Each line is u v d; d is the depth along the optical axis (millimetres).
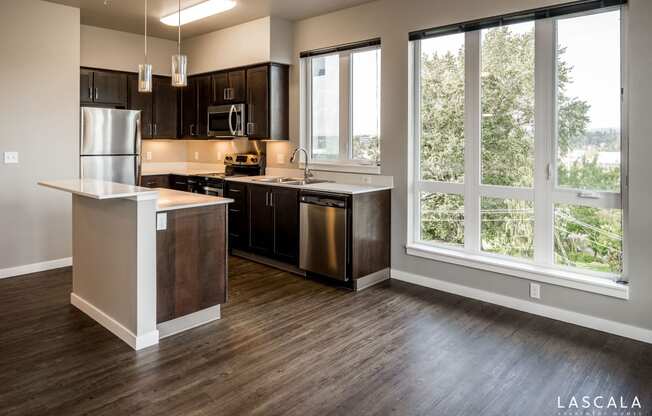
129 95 5988
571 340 3102
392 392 2449
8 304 3723
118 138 5227
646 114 2994
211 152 6648
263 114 5312
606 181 3318
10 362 2742
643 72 2990
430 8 4105
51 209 4766
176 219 3139
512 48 3730
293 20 5273
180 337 3133
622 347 2992
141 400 2357
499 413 2266
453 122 4152
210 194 5688
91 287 3445
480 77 3928
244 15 5082
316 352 2924
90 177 5039
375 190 4328
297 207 4605
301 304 3811
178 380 2561
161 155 6758
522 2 3557
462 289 4031
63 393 2414
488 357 2857
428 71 4281
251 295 4035
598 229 3359
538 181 3637
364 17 4621
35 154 4613
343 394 2428
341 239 4180
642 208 3035
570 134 3465
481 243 4031
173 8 4805
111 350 2918
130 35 5938
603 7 3195
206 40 5980
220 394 2422
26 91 4516
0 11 4312
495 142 3887
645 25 2971
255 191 5062
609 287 3178
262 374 2637
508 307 3730
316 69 5250
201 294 3326
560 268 3553
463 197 4117
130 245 2945
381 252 4465
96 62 5664
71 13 4758
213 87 5949
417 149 4414
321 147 5277
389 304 3814
